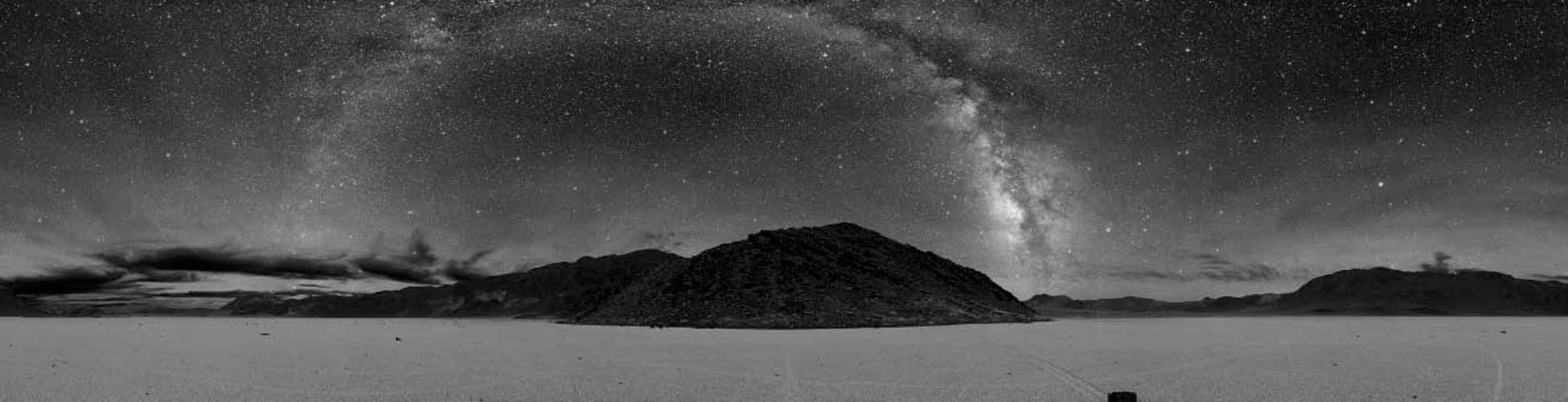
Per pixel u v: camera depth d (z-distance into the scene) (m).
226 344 38.75
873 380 22.22
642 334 46.44
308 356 30.64
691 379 22.53
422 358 29.69
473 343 38.69
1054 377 22.83
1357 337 43.59
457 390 20.62
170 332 54.59
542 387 21.12
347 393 20.17
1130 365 26.03
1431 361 27.41
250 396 19.72
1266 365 26.14
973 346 34.56
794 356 29.61
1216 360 27.73
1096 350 32.22
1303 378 22.66
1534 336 44.66
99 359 29.45
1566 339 40.78
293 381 22.42
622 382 22.03
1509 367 25.27
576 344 37.34
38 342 41.12
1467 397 18.83
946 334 44.53
